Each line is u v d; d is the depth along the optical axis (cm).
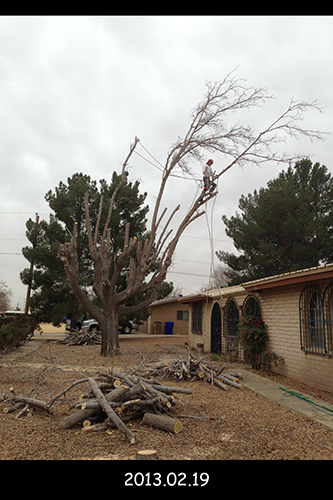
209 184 1193
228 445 442
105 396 505
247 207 2389
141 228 2269
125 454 405
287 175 2372
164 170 1311
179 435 469
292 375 878
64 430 472
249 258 2242
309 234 1928
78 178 2242
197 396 703
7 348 1310
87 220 1330
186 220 1303
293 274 802
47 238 2161
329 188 2152
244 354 1158
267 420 548
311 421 546
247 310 1170
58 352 1415
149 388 523
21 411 537
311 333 820
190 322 1792
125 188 2172
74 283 1224
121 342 1877
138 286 1352
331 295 744
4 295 5750
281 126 974
